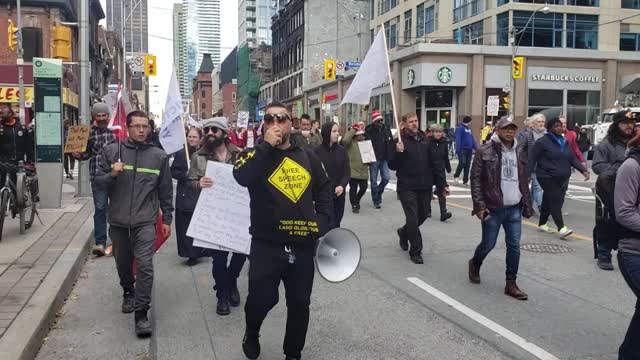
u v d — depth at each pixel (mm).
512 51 36438
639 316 3863
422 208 7965
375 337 4969
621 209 3742
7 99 32719
